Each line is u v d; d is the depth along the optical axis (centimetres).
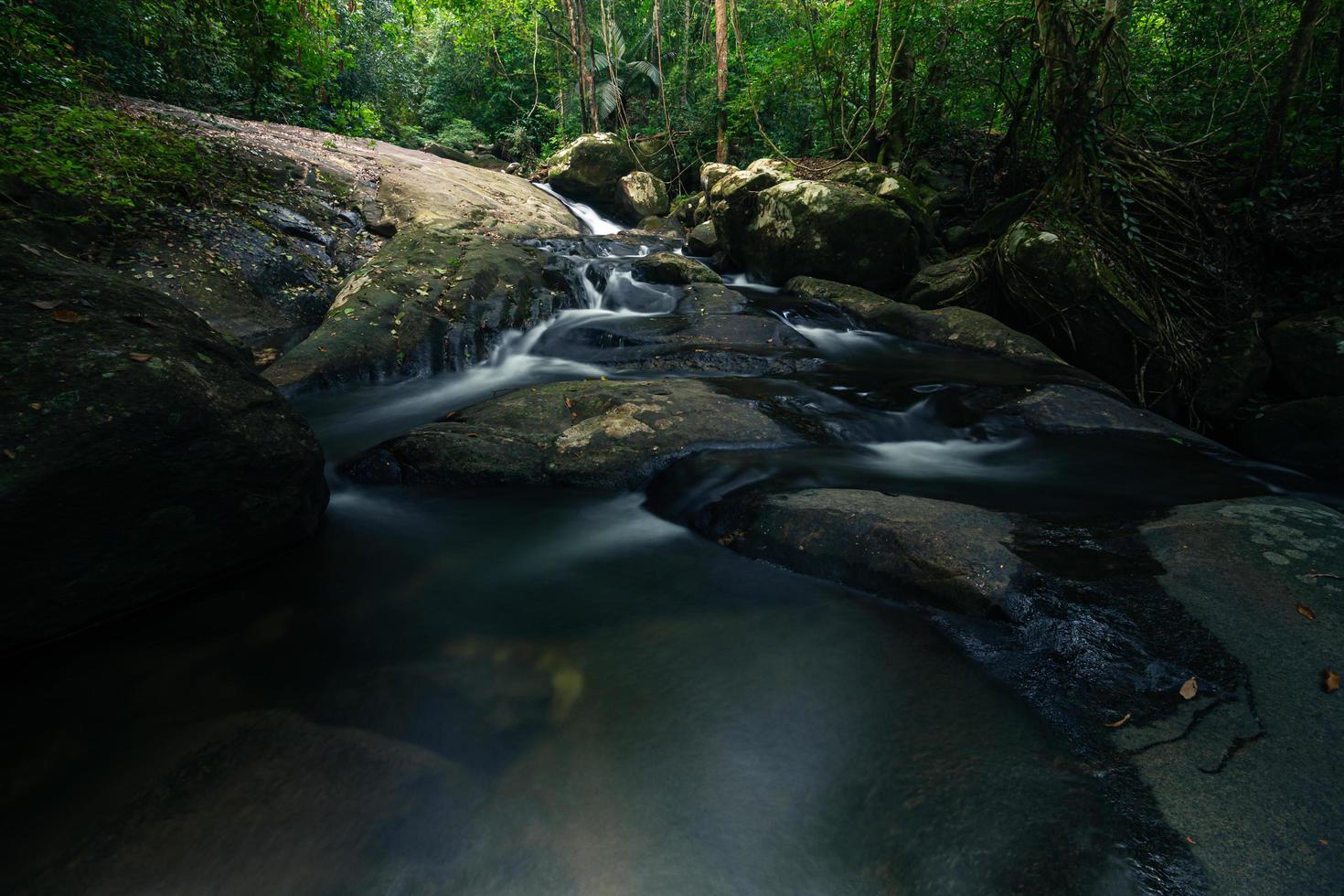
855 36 1075
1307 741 184
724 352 608
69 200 609
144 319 282
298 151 996
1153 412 551
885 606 260
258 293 684
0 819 172
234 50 1061
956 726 199
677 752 195
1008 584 250
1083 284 625
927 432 475
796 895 153
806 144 1416
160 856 161
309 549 318
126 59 973
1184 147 744
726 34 1521
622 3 2198
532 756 193
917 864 157
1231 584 253
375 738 200
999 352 653
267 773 186
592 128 1853
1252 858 152
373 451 402
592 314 733
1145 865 151
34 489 215
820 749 195
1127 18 792
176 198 723
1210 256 651
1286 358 545
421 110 2370
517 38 2142
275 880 156
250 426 280
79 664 231
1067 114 689
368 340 576
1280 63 710
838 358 644
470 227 982
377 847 165
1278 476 424
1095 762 182
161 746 196
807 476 372
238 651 241
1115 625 230
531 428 425
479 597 280
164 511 255
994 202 957
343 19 1745
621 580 293
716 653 240
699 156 1609
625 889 155
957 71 917
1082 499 354
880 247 848
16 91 646
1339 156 621
